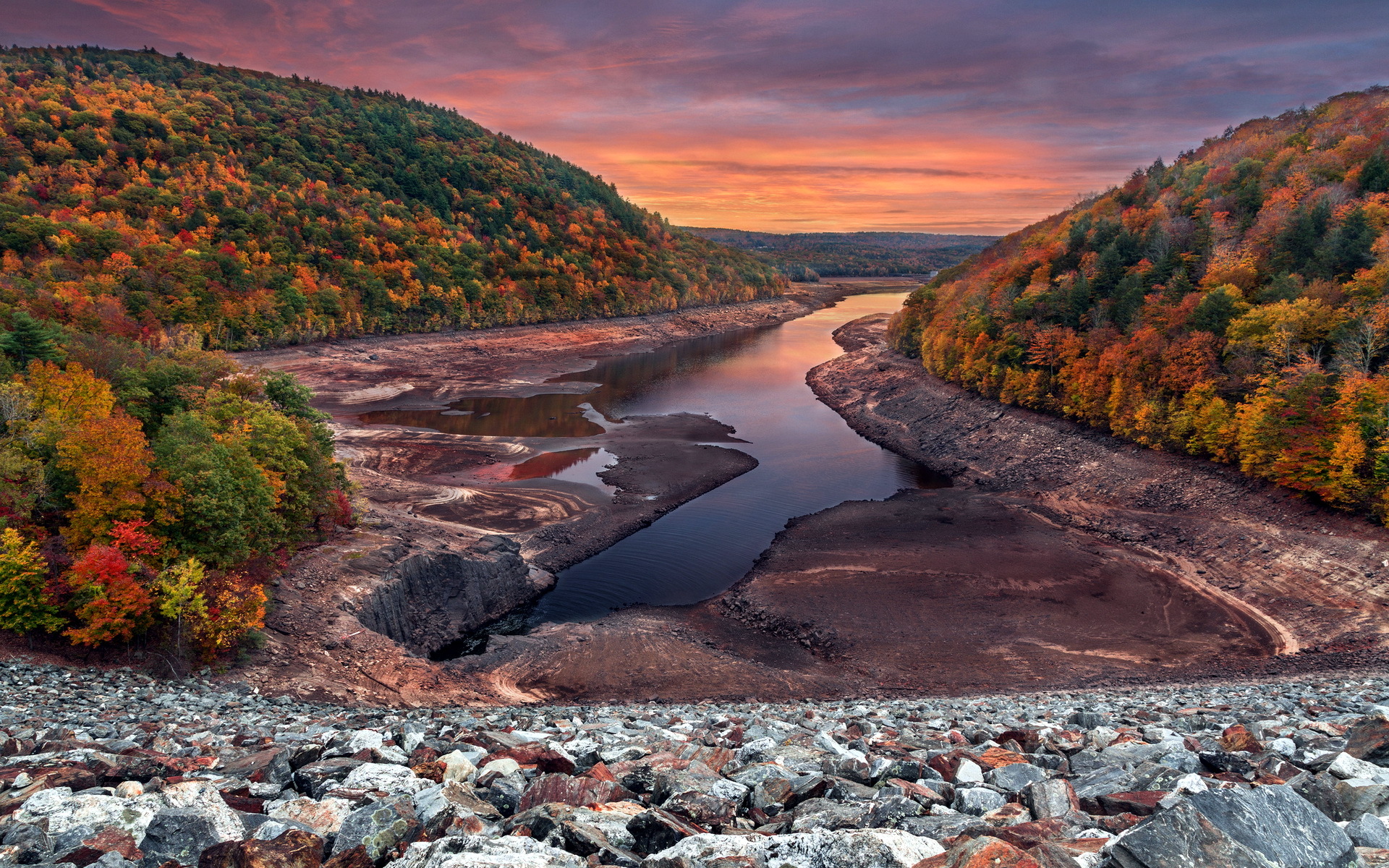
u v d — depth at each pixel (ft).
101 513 114.52
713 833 29.76
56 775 34.65
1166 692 107.04
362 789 33.81
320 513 163.63
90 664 98.22
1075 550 199.41
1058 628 156.56
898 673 137.69
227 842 24.59
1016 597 171.42
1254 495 199.31
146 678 96.63
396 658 124.57
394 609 147.02
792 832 28.99
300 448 163.53
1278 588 165.99
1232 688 106.32
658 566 194.59
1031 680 132.87
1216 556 185.26
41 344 184.85
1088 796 30.81
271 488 142.20
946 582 179.63
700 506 238.07
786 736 54.19
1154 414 237.04
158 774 37.88
